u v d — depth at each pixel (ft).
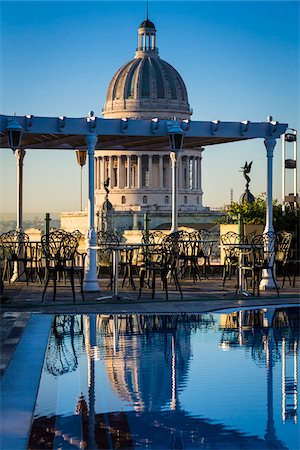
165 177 493.77
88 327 49.98
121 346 42.73
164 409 29.22
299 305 61.72
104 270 87.15
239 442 25.40
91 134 69.21
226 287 75.20
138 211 461.37
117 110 492.54
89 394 31.40
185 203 496.64
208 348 41.91
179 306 60.23
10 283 80.07
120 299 63.67
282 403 29.91
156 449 24.64
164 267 64.03
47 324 50.65
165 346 42.63
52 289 72.79
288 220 95.09
